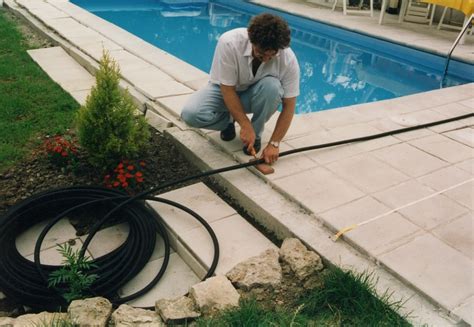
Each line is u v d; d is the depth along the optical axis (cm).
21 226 260
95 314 189
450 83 585
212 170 290
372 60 689
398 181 285
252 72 273
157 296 227
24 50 554
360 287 199
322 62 673
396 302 195
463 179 290
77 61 533
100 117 279
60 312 201
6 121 362
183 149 329
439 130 359
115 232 266
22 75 462
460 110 402
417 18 762
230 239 247
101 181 296
